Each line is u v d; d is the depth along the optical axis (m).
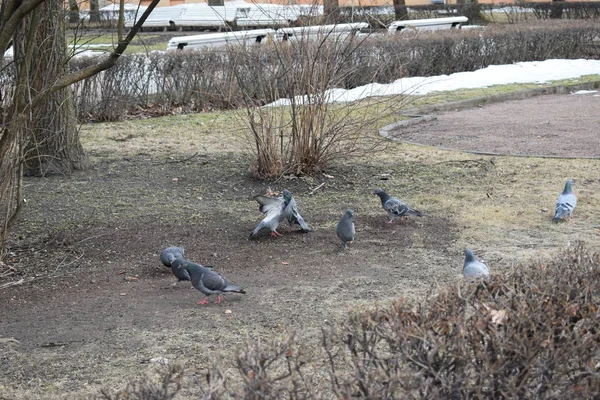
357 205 9.23
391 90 16.73
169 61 16.16
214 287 6.05
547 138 13.14
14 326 5.79
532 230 8.05
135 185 10.23
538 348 3.32
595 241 7.60
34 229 8.33
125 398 3.52
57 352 5.31
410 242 7.77
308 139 10.38
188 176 10.69
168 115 15.82
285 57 10.41
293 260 7.31
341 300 6.20
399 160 11.47
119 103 15.52
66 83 6.65
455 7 37.53
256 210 9.07
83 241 7.92
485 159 11.43
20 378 4.93
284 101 10.59
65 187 10.12
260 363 3.37
